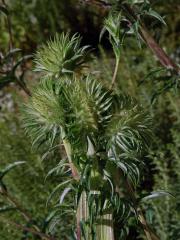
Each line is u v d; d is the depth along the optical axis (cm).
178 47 133
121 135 42
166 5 137
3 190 57
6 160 90
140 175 42
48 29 146
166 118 98
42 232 54
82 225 43
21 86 58
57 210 49
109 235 43
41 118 43
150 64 107
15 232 77
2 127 101
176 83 58
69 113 42
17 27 144
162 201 76
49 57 45
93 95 42
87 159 42
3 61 59
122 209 43
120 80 105
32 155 88
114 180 43
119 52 48
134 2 54
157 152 81
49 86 43
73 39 46
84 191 44
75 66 46
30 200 84
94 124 41
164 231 72
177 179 83
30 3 147
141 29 56
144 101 97
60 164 45
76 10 149
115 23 50
